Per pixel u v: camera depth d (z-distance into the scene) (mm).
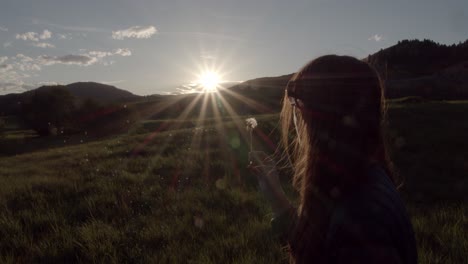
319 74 1161
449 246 4773
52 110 61625
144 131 38438
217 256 4922
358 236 976
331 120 1135
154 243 5547
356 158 1093
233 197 8016
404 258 1009
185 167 11945
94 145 25469
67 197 8688
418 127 18844
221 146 15844
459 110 25266
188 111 83438
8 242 5648
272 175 1729
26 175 13125
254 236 5477
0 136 43125
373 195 1034
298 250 1158
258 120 24219
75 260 5129
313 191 1125
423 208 7570
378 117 1187
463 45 142750
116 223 6441
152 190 8906
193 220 6500
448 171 11352
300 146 1277
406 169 11547
